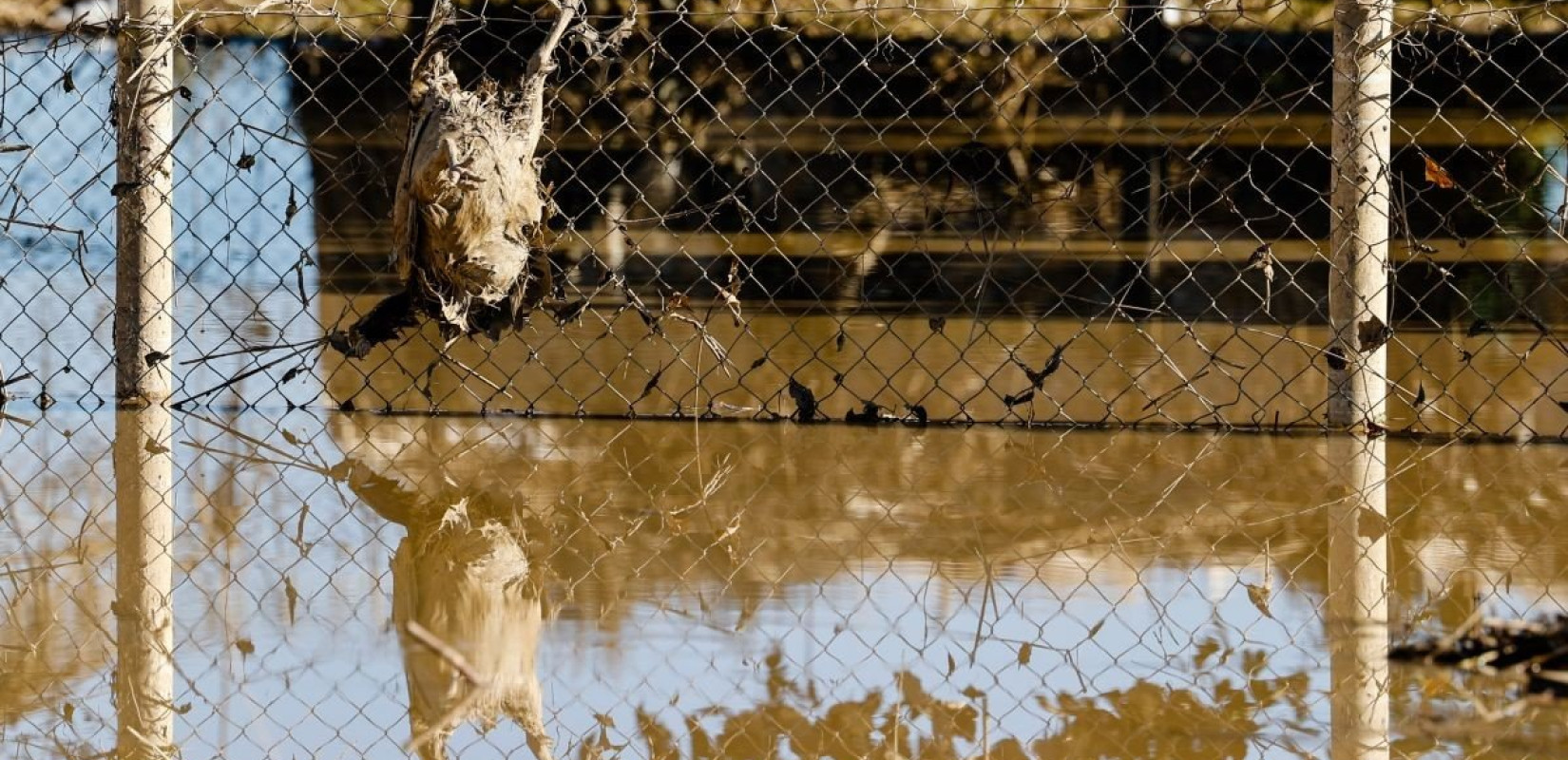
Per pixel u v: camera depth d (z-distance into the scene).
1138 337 9.02
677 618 4.54
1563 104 20.27
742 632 4.43
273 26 15.82
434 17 6.71
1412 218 13.73
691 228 13.84
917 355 8.51
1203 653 4.24
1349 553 5.12
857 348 8.68
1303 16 17.59
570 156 16.02
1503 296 10.24
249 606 4.66
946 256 12.26
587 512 5.67
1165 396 7.00
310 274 11.27
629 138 16.44
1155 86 19.34
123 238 7.29
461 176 6.35
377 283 10.87
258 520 5.57
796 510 5.69
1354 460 6.38
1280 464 6.34
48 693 4.02
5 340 8.73
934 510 5.68
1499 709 3.79
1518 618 4.40
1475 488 5.92
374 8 16.89
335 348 7.13
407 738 3.74
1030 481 6.09
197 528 5.47
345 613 4.60
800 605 4.65
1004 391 7.65
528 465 6.36
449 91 6.57
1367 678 4.01
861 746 3.66
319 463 6.38
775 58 17.59
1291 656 4.20
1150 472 6.21
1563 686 3.93
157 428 6.97
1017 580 4.90
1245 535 5.35
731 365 7.91
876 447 6.64
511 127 6.58
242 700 3.97
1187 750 3.61
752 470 6.26
